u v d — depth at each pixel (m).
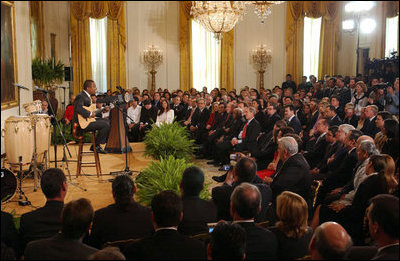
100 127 6.80
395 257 2.30
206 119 10.32
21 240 3.04
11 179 5.07
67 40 15.49
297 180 4.41
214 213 3.27
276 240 2.64
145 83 16.11
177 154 8.22
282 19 15.96
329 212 3.86
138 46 15.96
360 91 7.79
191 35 15.97
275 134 6.45
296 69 15.77
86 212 2.46
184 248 2.43
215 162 8.65
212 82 16.28
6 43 8.27
